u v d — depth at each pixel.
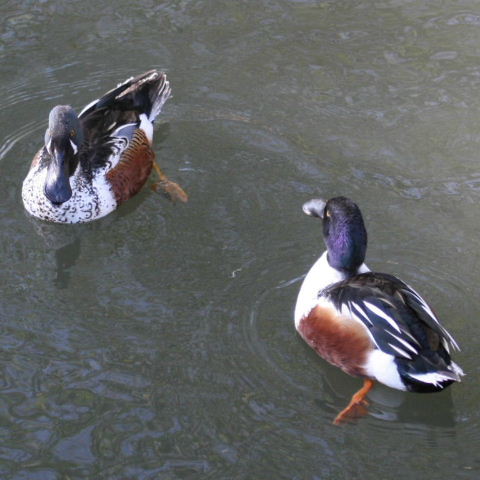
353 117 12.10
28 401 8.41
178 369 8.77
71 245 10.59
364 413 8.40
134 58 13.10
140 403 8.39
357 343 8.44
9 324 9.34
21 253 10.43
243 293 9.70
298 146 11.70
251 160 11.54
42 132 12.07
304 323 8.91
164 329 9.26
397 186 11.05
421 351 8.12
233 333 9.20
